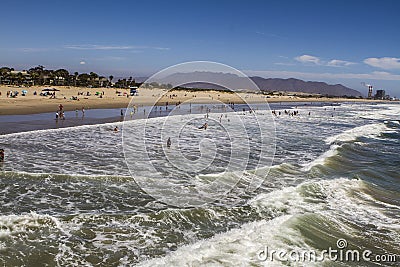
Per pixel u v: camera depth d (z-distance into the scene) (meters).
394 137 33.78
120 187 13.22
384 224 10.76
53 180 13.66
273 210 11.53
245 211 11.31
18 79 78.06
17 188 12.60
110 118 37.12
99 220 9.96
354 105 126.94
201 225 10.16
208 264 7.64
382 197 13.48
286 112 61.34
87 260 7.94
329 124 45.91
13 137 23.20
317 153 22.56
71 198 11.96
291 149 23.67
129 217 10.20
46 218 9.68
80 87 84.00
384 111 92.62
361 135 33.75
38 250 8.18
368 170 17.39
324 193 13.53
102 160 17.50
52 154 18.44
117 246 8.66
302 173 16.69
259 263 7.85
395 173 17.62
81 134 25.92
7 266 7.44
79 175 14.21
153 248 8.67
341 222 10.71
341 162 19.80
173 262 7.66
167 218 10.37
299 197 12.87
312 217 10.65
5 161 16.28
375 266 8.18
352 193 13.70
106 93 76.69
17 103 47.22
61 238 8.83
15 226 9.14
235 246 8.56
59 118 35.91
